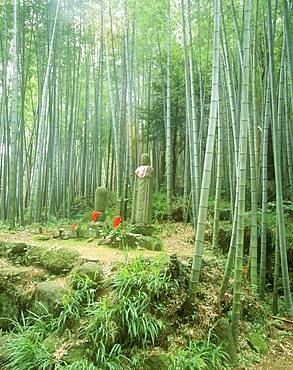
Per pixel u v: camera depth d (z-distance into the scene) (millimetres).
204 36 8805
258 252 6957
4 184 9820
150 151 13180
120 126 9938
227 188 9445
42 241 6055
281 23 7691
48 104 10219
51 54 8859
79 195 13906
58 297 3994
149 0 8633
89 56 11953
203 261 4996
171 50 10961
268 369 3855
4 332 4164
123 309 3520
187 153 9516
